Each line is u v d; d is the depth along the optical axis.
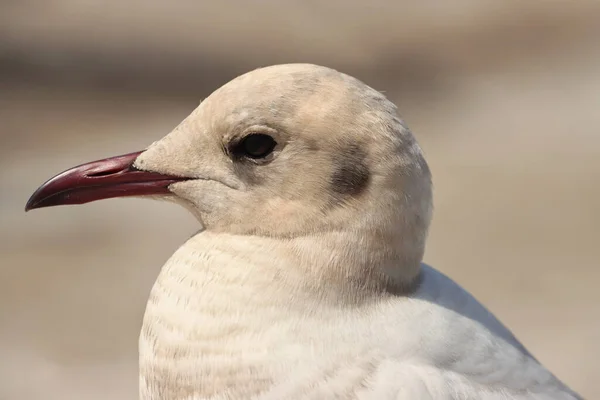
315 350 5.28
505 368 5.58
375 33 33.12
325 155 5.50
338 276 5.44
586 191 19.23
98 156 22.16
